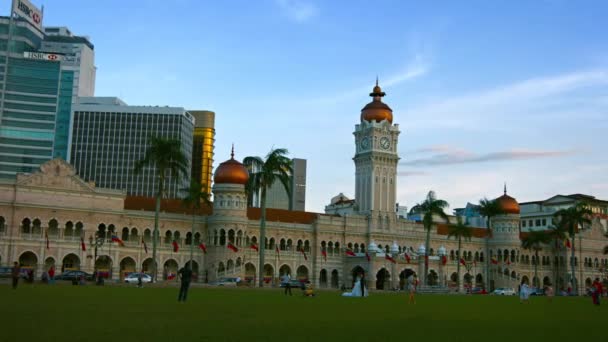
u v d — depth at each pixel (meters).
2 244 115.62
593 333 31.72
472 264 170.12
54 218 120.69
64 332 26.80
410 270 149.38
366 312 43.44
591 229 193.00
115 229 127.25
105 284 89.25
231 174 135.75
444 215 144.50
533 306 61.25
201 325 30.86
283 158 112.44
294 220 151.25
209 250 136.00
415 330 31.14
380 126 162.88
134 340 25.03
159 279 130.75
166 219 133.62
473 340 27.66
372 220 157.50
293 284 106.38
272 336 27.33
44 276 84.81
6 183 117.25
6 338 24.59
